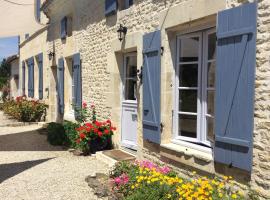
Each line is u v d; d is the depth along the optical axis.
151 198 3.73
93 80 7.75
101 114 7.34
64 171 5.69
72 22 9.28
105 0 6.84
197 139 4.52
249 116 3.36
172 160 4.80
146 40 5.27
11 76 20.92
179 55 4.83
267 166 3.27
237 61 3.48
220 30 3.68
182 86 4.82
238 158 3.50
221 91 3.69
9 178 5.34
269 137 3.24
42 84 12.56
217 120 3.76
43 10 11.02
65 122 8.83
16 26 8.20
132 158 6.02
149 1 5.31
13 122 12.26
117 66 6.70
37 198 4.47
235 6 3.61
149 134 5.20
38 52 13.20
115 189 4.50
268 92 3.25
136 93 5.96
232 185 3.60
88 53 8.02
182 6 4.39
